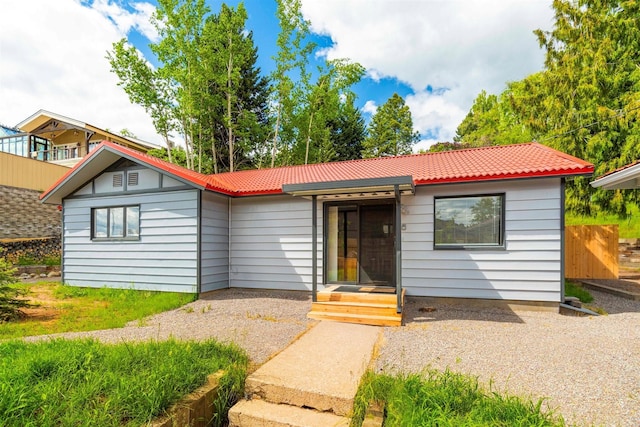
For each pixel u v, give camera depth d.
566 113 13.66
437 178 6.71
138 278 8.88
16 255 13.05
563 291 6.29
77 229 9.77
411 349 4.32
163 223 8.62
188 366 3.35
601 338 4.55
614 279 9.39
